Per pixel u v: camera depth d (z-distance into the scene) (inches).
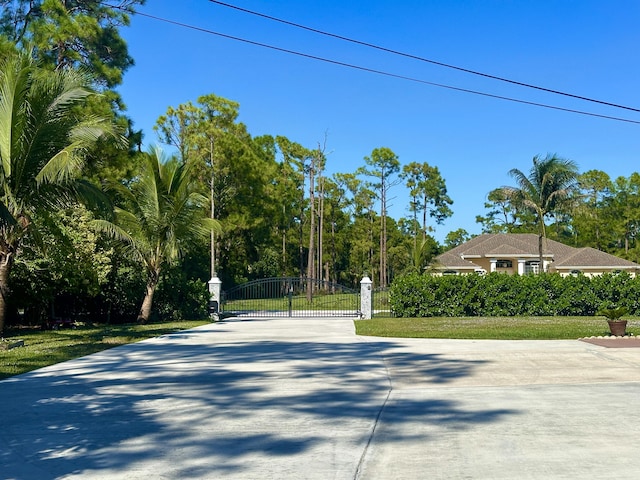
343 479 222.2
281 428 301.3
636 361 531.5
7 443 274.2
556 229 2691.9
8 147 584.1
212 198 1605.6
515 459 244.7
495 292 1124.5
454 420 317.1
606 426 299.0
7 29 1122.0
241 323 1053.2
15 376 467.8
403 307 1128.2
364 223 2640.3
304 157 2285.9
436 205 2655.0
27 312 998.4
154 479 223.6
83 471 233.8
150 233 986.7
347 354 600.4
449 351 617.0
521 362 535.2
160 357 581.6
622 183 2420.0
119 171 1037.8
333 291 1969.7
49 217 724.7
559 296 1125.1
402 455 253.6
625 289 1117.1
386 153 2413.9
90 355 599.2
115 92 1098.1
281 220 2244.1
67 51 1031.6
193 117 1658.5
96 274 907.4
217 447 266.5
